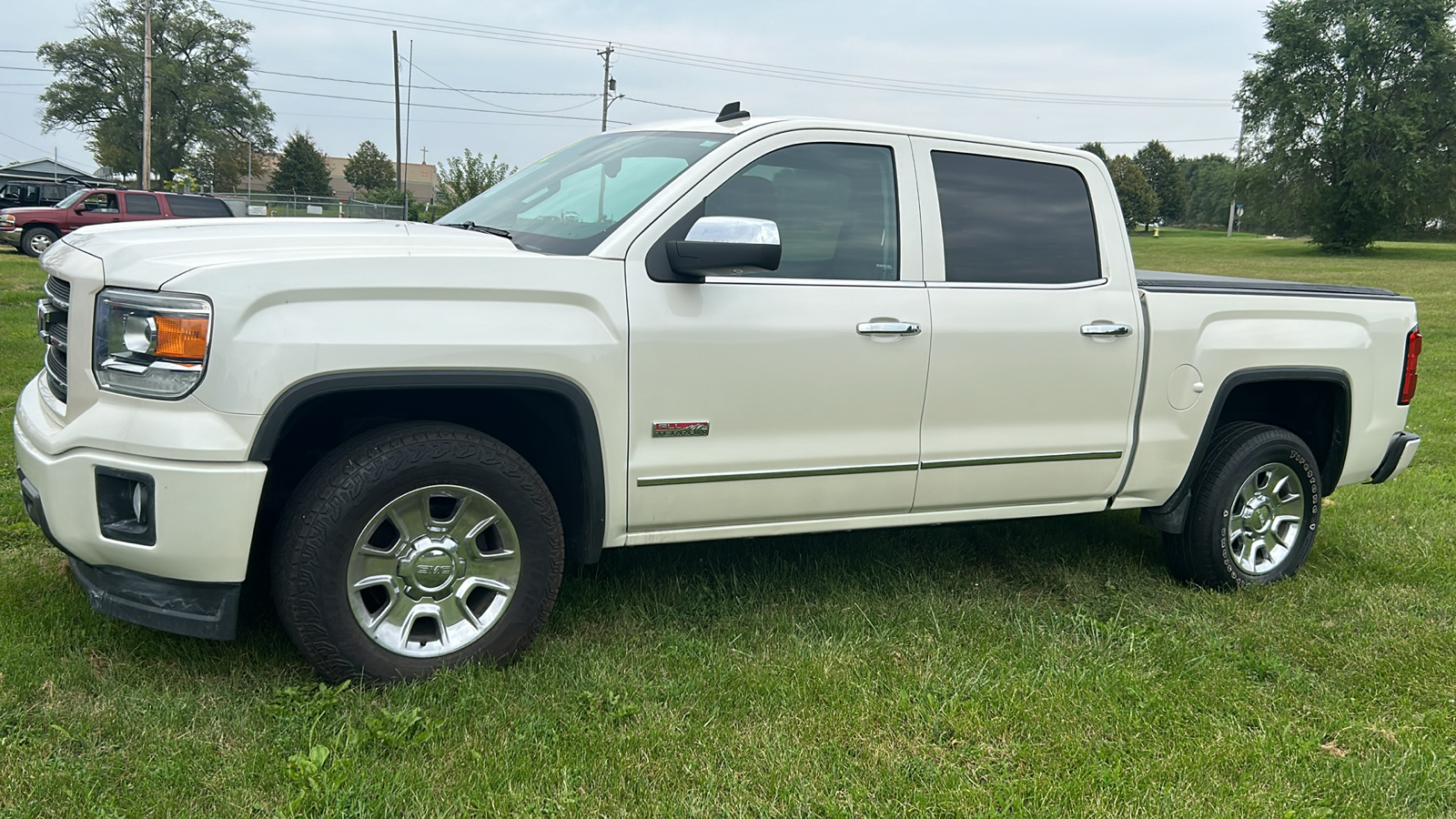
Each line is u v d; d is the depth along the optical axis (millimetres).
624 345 3176
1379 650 3807
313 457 3277
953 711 3111
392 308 2879
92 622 3352
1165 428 4238
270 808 2473
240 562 2807
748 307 3371
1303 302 4574
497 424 3461
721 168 3416
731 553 4418
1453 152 54812
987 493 3947
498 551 3184
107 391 2795
